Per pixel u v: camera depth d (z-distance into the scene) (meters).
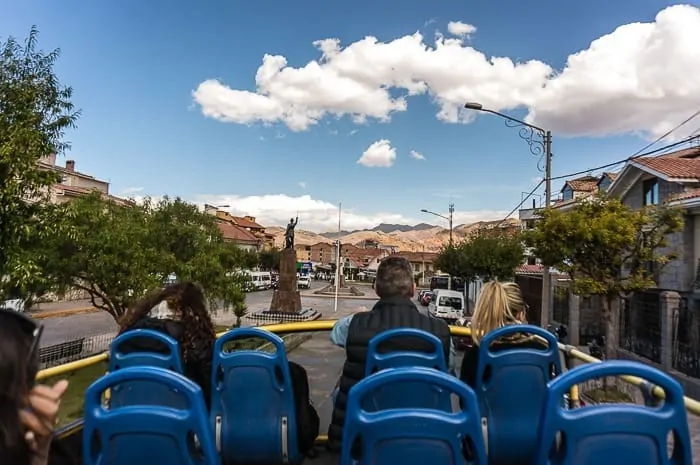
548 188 18.83
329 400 4.25
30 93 8.38
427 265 112.12
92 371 3.52
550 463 1.85
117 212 19.45
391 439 1.83
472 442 1.82
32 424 1.33
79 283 16.94
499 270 34.25
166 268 18.22
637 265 14.84
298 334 5.28
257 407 2.87
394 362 2.63
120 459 1.94
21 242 8.80
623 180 22.73
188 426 1.91
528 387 2.84
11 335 1.32
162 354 3.08
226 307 23.08
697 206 16.88
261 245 104.31
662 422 1.78
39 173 8.48
